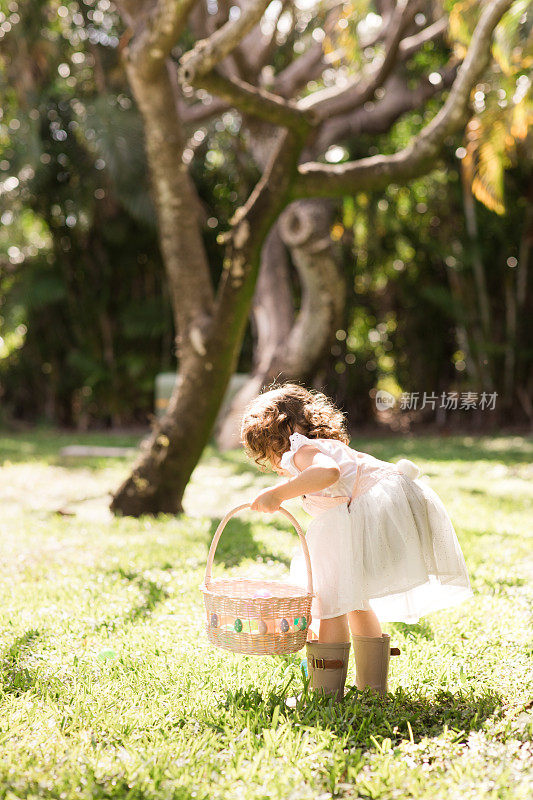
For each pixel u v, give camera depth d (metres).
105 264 17.39
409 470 2.96
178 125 7.00
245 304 6.65
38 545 5.54
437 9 12.31
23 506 7.62
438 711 2.75
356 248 17.77
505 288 17.03
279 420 2.99
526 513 7.02
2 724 2.56
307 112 6.19
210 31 10.23
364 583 2.76
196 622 3.64
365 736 2.54
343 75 15.65
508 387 17.02
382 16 12.48
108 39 14.42
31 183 16.02
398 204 17.39
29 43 12.81
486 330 16.72
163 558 5.03
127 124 13.99
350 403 18.12
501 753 2.37
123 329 17.50
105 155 13.93
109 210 16.77
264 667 3.16
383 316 18.06
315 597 2.86
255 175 16.92
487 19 6.24
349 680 3.08
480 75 6.41
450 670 3.04
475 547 5.38
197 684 2.93
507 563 4.93
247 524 6.46
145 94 6.80
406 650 3.30
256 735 2.51
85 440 15.31
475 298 17.11
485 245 16.72
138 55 6.50
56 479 9.56
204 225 16.12
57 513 7.04
